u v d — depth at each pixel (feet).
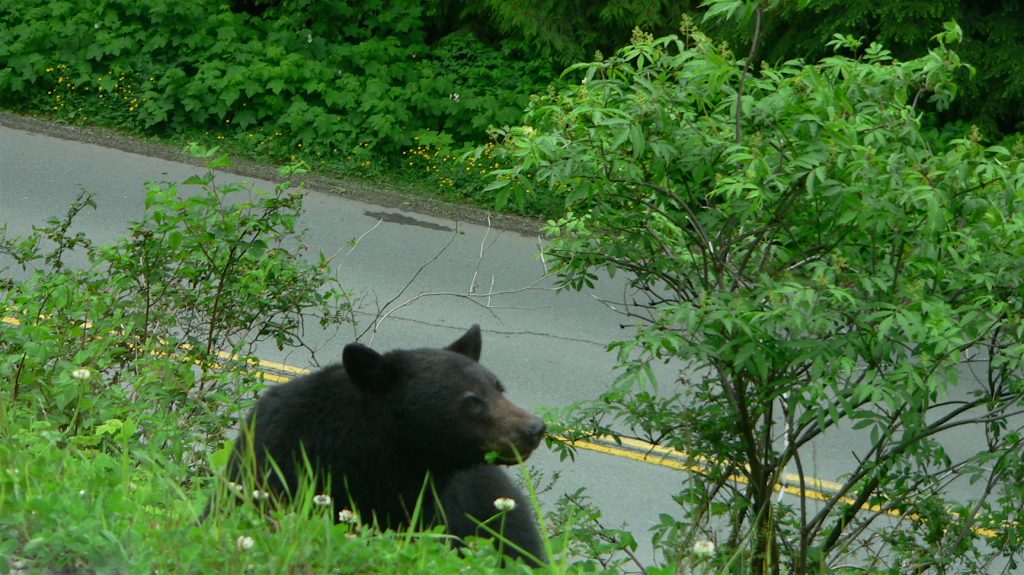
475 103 71.67
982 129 63.46
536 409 27.14
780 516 25.89
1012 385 24.31
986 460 24.44
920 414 23.18
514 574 15.34
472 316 52.47
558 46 72.49
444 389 19.80
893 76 24.35
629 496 40.14
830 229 23.80
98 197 61.36
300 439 19.26
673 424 25.79
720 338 22.89
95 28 74.38
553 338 51.01
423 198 67.15
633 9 70.38
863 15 60.70
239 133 71.87
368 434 19.58
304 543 14.34
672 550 23.73
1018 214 22.99
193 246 30.71
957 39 24.47
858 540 28.17
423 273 56.70
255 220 30.42
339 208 64.03
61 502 14.05
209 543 14.11
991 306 22.81
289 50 75.15
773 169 22.61
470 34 76.02
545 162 23.22
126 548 13.60
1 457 15.74
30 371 25.40
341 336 48.47
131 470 18.88
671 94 23.43
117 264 30.63
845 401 22.22
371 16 77.66
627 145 23.39
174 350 29.71
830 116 22.04
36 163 64.90
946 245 22.72
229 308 31.53
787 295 22.27
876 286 22.97
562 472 41.29
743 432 24.82
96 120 72.13
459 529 20.84
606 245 26.40
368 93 71.72
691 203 25.32
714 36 65.62
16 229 56.18
